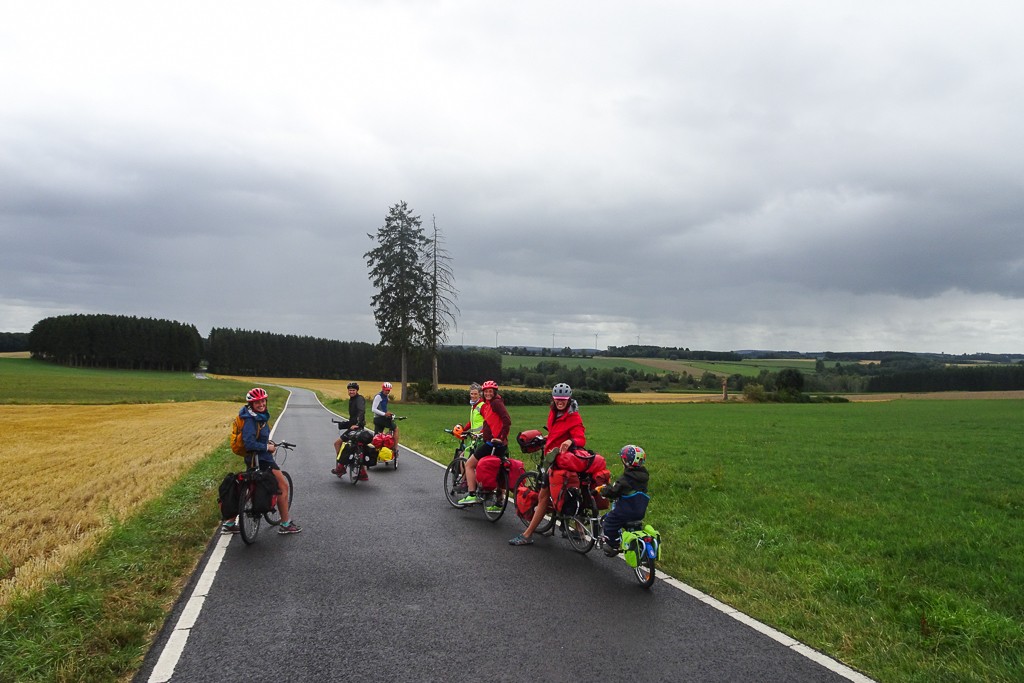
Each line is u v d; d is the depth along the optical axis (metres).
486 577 6.14
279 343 132.62
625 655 4.36
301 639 4.59
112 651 4.31
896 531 8.52
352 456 12.01
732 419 39.00
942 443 22.30
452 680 3.96
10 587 5.50
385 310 56.84
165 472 13.23
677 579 6.20
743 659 4.34
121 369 118.44
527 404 61.06
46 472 13.52
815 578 6.18
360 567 6.44
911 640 4.73
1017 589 5.98
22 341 150.88
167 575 6.05
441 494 10.88
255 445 7.47
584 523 7.02
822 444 21.78
